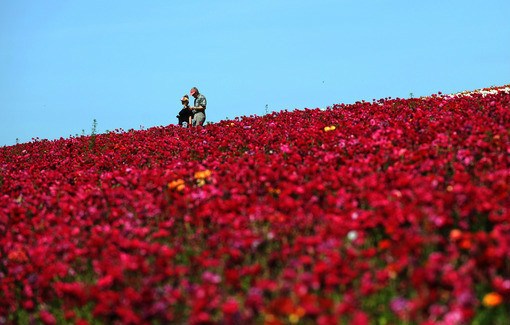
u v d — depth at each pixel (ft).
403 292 68.23
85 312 77.82
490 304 61.93
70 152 197.88
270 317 62.23
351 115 182.80
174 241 89.92
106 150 188.85
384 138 130.72
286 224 84.12
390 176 96.89
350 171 104.17
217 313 68.64
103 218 103.19
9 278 87.25
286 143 147.43
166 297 69.92
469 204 80.02
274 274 74.54
